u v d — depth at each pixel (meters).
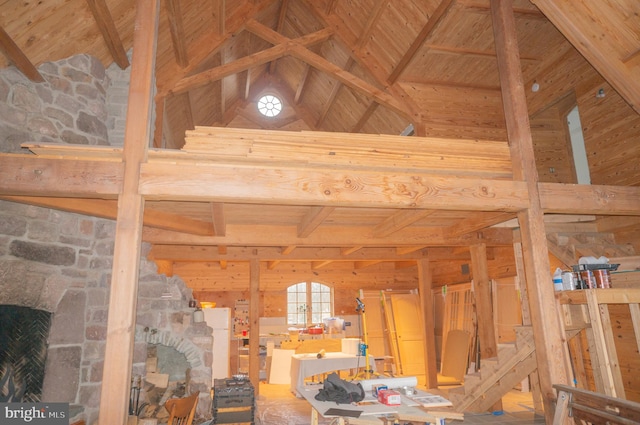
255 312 8.29
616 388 4.44
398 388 4.57
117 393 3.38
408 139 4.68
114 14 5.54
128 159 3.88
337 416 3.65
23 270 4.59
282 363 10.11
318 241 6.92
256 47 10.49
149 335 6.39
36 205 4.56
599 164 6.97
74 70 5.51
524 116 5.01
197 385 6.53
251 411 5.30
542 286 4.57
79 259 5.17
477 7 6.40
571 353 6.98
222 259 8.39
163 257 8.17
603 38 5.25
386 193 4.39
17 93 4.84
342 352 7.95
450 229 7.32
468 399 6.58
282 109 12.88
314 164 4.31
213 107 10.76
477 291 7.71
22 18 4.57
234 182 4.04
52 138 5.12
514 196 4.72
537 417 6.64
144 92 4.06
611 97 6.72
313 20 9.36
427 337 8.95
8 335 4.51
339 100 10.53
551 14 5.49
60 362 4.85
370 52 8.42
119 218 3.74
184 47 6.80
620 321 6.41
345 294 12.98
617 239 6.63
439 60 7.61
